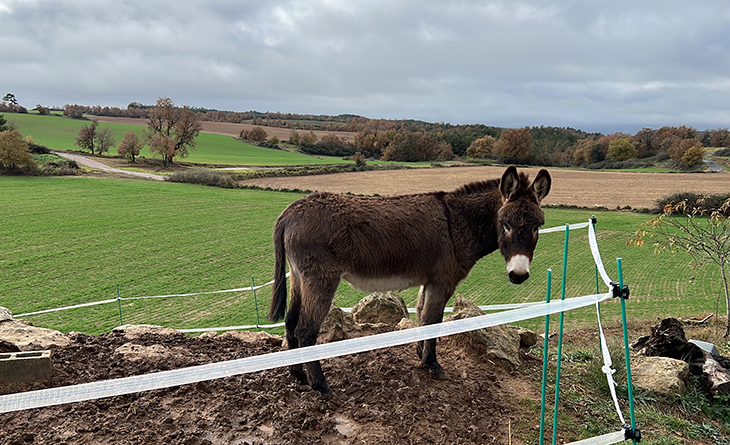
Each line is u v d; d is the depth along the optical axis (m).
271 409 4.01
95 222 37.16
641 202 51.06
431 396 4.50
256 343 5.56
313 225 4.26
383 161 111.94
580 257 30.59
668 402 5.16
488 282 25.09
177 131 88.12
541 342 8.81
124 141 83.50
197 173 63.97
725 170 83.06
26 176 58.81
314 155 122.81
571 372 5.70
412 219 4.53
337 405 4.24
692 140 89.88
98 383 2.74
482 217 4.83
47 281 23.75
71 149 97.56
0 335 4.73
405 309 7.68
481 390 4.80
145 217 40.06
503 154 102.25
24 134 111.38
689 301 21.72
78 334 5.27
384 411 4.18
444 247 4.64
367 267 4.42
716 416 5.05
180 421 3.76
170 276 25.36
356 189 62.06
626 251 31.94
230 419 3.87
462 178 74.75
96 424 3.61
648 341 6.60
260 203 49.22
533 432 4.20
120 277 24.83
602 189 60.78
